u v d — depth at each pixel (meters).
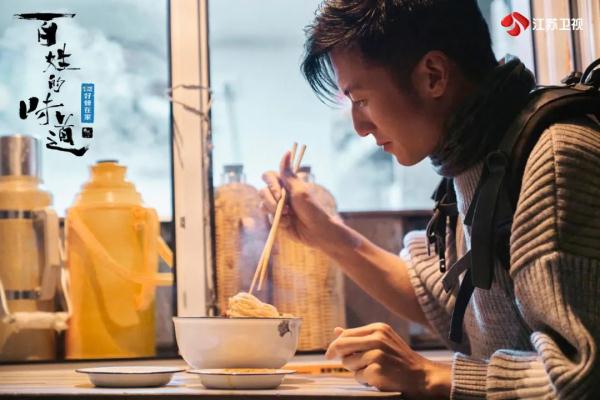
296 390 1.16
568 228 1.02
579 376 0.94
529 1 1.89
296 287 1.84
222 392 1.09
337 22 1.20
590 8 1.78
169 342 1.91
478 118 1.16
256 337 1.28
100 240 1.78
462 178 1.23
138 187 1.96
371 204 2.21
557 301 1.00
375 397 1.07
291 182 1.64
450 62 1.18
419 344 1.99
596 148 1.06
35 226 1.79
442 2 1.17
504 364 1.07
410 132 1.21
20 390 1.16
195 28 1.85
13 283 1.77
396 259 1.65
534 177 1.06
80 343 1.77
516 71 1.17
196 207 1.83
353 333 1.23
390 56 1.17
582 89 1.14
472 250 1.12
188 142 1.83
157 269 1.83
